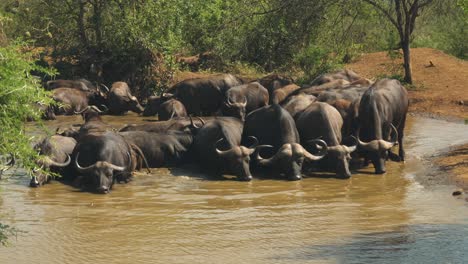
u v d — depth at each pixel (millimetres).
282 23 49562
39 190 24266
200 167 28562
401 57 52781
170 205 22312
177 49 51406
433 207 21781
